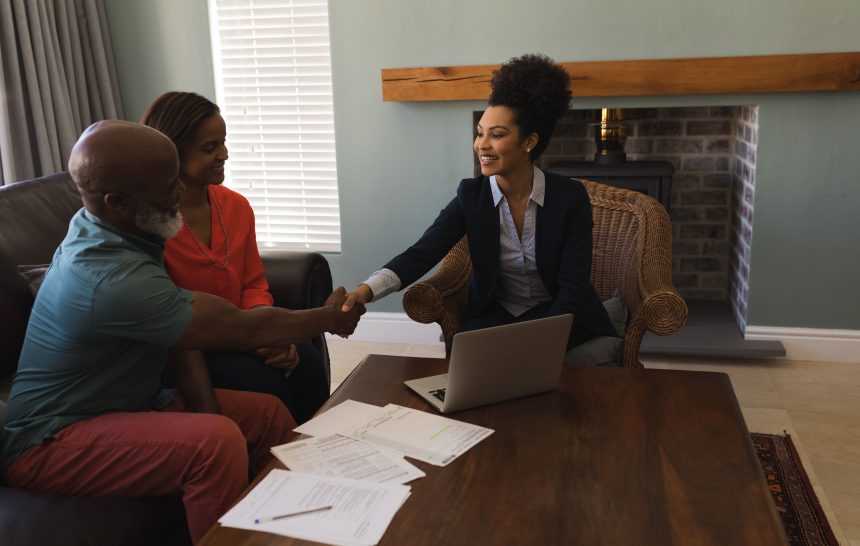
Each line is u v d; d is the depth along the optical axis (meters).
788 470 2.47
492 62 3.37
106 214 1.64
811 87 3.08
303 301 2.48
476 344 1.70
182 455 1.63
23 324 2.09
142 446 1.64
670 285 2.30
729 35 3.15
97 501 1.61
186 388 1.93
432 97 3.38
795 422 2.83
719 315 3.75
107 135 1.59
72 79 3.46
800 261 3.29
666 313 2.19
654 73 3.18
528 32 3.30
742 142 3.59
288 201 3.92
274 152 3.87
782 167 3.22
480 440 1.63
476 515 1.37
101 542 1.53
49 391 1.67
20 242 2.12
